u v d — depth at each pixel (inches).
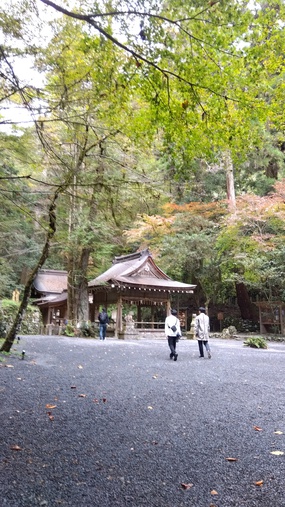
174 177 199.5
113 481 101.9
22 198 198.5
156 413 172.6
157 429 149.4
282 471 111.6
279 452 126.3
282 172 866.1
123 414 168.7
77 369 289.3
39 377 247.0
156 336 704.4
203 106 181.2
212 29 149.7
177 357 385.7
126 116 189.2
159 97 172.2
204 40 153.5
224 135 183.0
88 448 125.8
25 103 157.5
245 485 102.0
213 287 924.0
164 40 152.3
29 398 189.0
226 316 970.1
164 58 159.0
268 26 152.4
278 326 770.2
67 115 181.6
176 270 922.1
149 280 701.9
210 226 871.7
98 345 498.9
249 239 721.6
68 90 179.3
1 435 133.3
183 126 178.9
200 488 99.6
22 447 123.4
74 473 105.7
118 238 474.9
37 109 164.1
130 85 168.6
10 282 721.6
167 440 136.9
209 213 816.9
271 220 692.7
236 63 160.1
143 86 168.7
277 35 153.0
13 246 528.7
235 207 727.7
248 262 698.8
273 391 231.0
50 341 517.3
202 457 121.4
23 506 86.0
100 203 197.5
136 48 154.4
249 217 682.8
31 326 660.1
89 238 410.0
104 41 148.9
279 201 666.8
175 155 188.7
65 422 153.1
